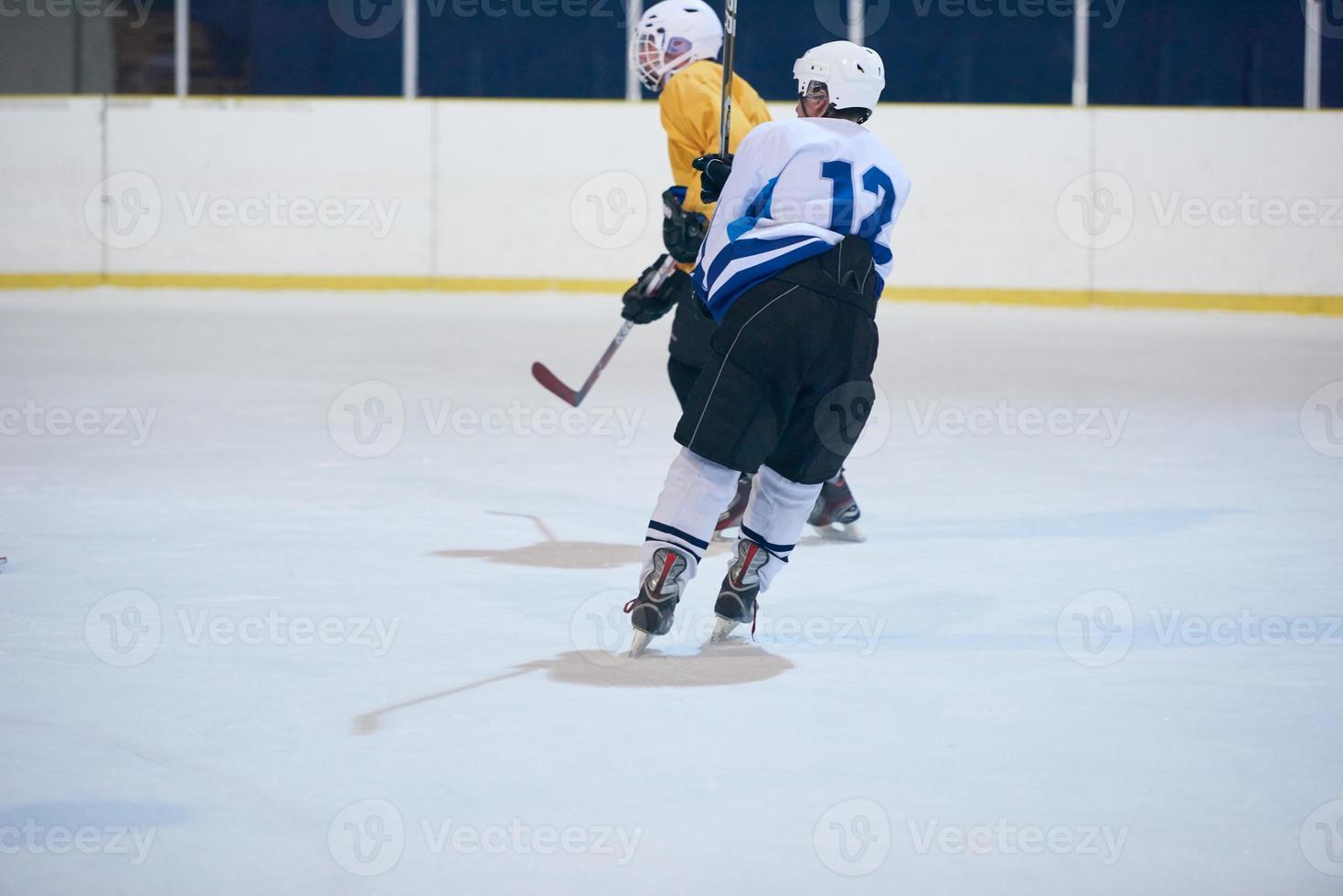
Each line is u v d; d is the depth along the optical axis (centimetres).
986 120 4791
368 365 3253
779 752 936
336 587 1373
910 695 1061
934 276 4862
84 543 1546
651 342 3872
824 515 1582
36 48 4934
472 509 1762
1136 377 3206
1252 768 915
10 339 3622
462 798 854
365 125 4906
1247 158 4719
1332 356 3634
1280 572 1466
